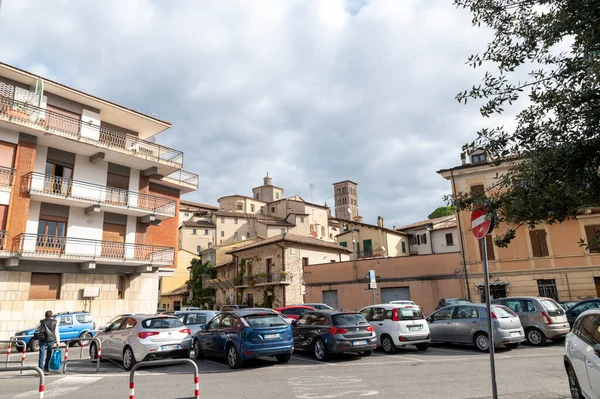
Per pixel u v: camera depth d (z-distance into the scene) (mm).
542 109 4781
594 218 24422
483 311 13195
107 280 23844
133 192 25609
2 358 15211
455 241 43969
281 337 11391
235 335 11180
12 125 19953
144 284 25906
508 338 12719
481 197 5145
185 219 68188
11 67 20703
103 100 24219
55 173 22688
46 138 21547
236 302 39750
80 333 19375
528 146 4855
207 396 7871
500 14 5262
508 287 25812
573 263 24547
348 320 12312
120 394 8289
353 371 10203
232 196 68312
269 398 7605
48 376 10656
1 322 19359
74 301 22203
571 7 4477
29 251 19781
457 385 8281
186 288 52062
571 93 4430
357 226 47094
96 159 23797
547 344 14492
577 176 4418
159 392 8375
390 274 29656
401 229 50438
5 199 19672
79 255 21703
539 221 4859
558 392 7523
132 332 11719
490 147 4988
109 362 12984
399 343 13008
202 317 16766
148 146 27375
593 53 3906
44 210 21859
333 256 39812
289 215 60781
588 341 5914
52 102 22719
